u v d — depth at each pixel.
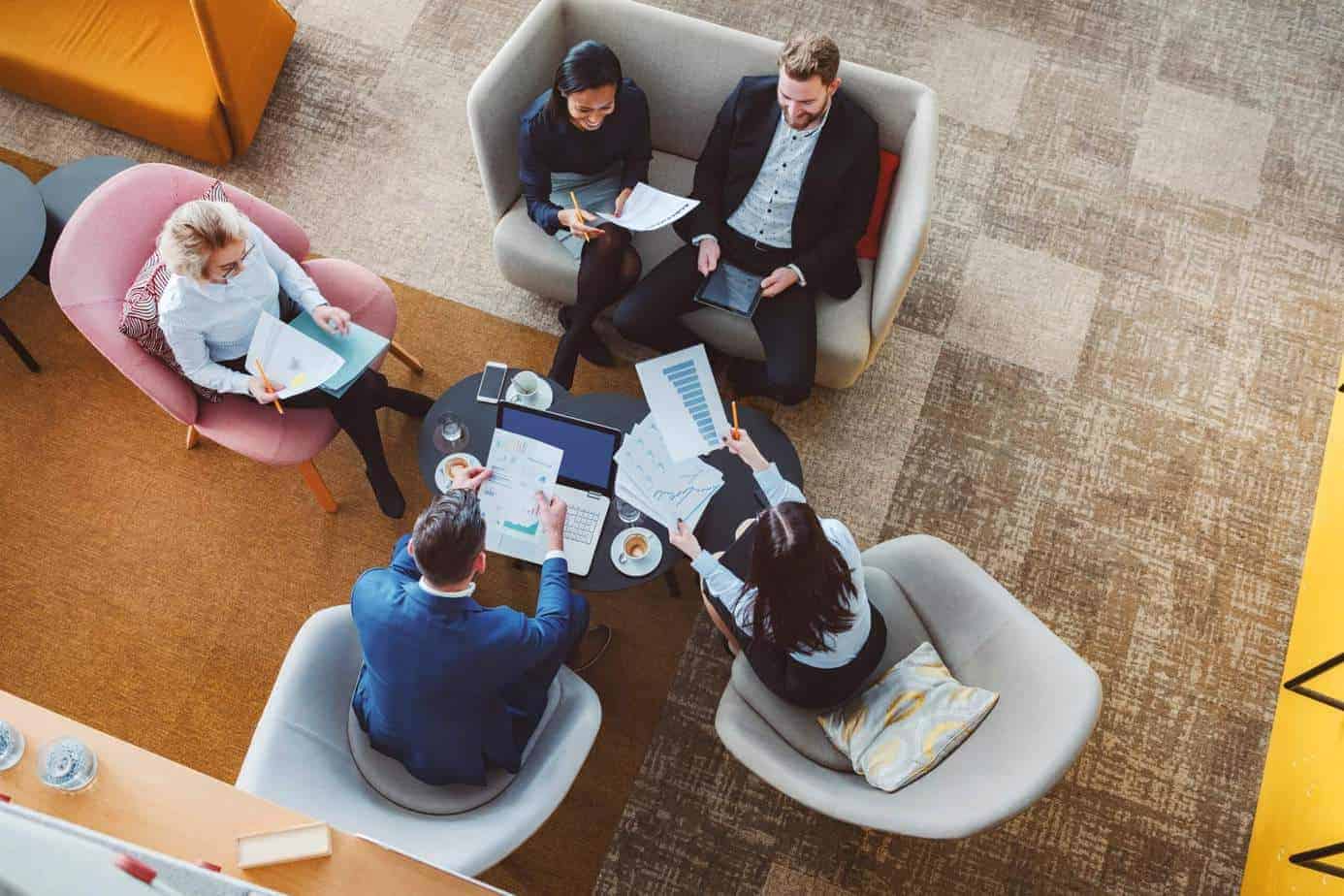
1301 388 3.37
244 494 3.14
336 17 3.85
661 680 2.96
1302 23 3.90
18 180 3.07
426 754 2.21
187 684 2.92
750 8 3.89
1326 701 2.72
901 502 3.19
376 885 1.69
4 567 3.03
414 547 2.02
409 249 3.52
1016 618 2.30
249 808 1.69
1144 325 3.45
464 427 2.64
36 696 2.88
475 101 2.83
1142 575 3.11
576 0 2.95
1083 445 3.27
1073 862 2.78
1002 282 3.50
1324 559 3.02
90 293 2.53
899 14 3.89
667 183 3.24
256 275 2.62
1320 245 3.58
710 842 2.78
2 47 3.45
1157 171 3.68
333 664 2.34
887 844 2.78
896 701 2.29
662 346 3.16
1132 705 2.96
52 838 0.90
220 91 3.38
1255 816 2.84
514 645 2.11
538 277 3.19
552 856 2.75
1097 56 3.86
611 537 2.54
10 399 3.23
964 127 3.73
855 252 3.04
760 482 2.51
